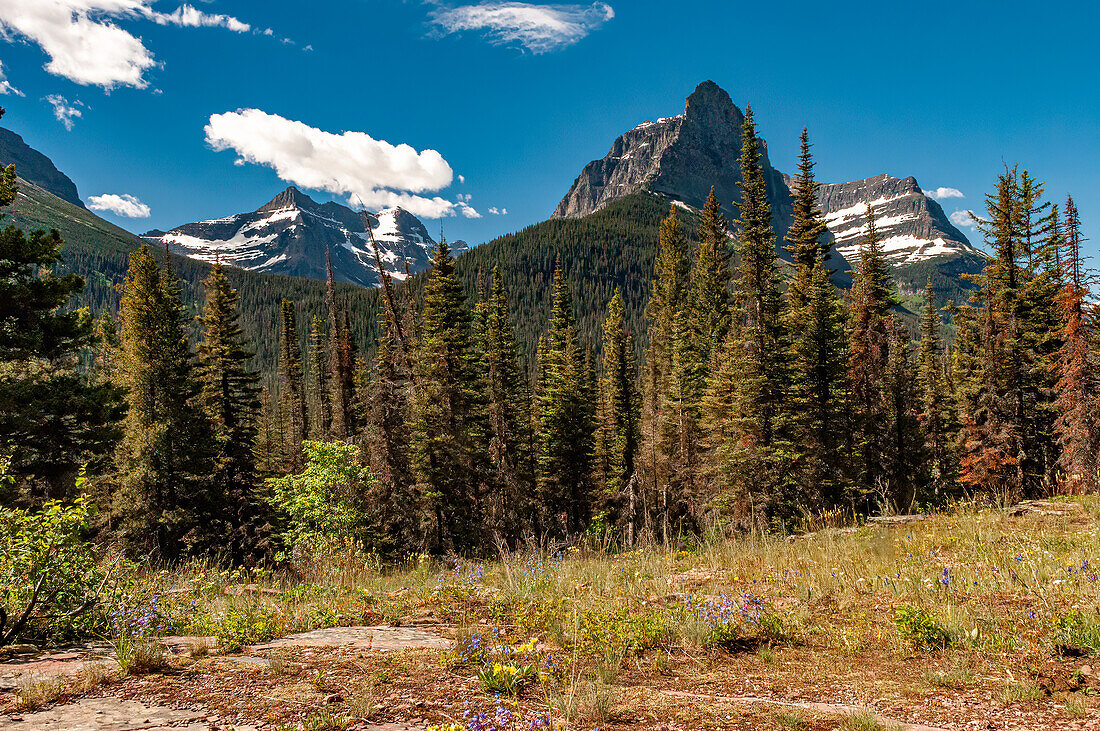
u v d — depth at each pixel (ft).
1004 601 19.29
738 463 82.69
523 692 12.90
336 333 175.73
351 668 14.35
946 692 12.78
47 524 17.95
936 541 30.04
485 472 111.75
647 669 15.29
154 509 92.43
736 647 17.43
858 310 111.55
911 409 103.96
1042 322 100.53
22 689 12.27
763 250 111.75
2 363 68.85
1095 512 32.81
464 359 113.70
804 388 84.69
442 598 24.47
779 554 31.32
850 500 81.51
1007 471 93.91
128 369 107.34
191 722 10.57
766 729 10.75
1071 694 12.22
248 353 119.75
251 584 35.37
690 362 128.06
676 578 27.86
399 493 100.53
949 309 124.06
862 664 15.30
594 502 136.15
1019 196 103.65
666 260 191.83
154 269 107.76
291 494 82.94
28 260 64.23
